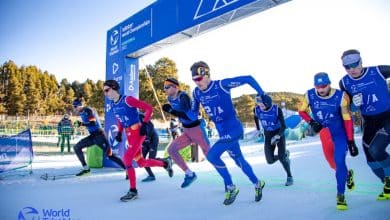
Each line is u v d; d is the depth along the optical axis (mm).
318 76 3367
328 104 3422
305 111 3787
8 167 7324
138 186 5039
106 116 7895
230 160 9195
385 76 3354
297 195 3910
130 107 4418
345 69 3385
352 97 3537
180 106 4336
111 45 8125
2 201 3973
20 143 7508
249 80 3553
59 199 4074
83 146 6336
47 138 21109
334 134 3471
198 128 4402
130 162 4180
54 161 9484
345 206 3092
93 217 3178
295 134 19312
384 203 3262
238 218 2982
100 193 4484
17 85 53469
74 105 6273
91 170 7242
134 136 4371
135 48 7211
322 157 8445
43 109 57500
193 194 4297
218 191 4465
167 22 6328
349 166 6309
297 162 7543
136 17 7219
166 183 5293
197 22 5652
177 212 3316
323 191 4066
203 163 8547
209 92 3693
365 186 4227
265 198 3826
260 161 8375
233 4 5035
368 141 3527
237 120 3787
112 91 4445
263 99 3604
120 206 3652
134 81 7766
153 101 31547
